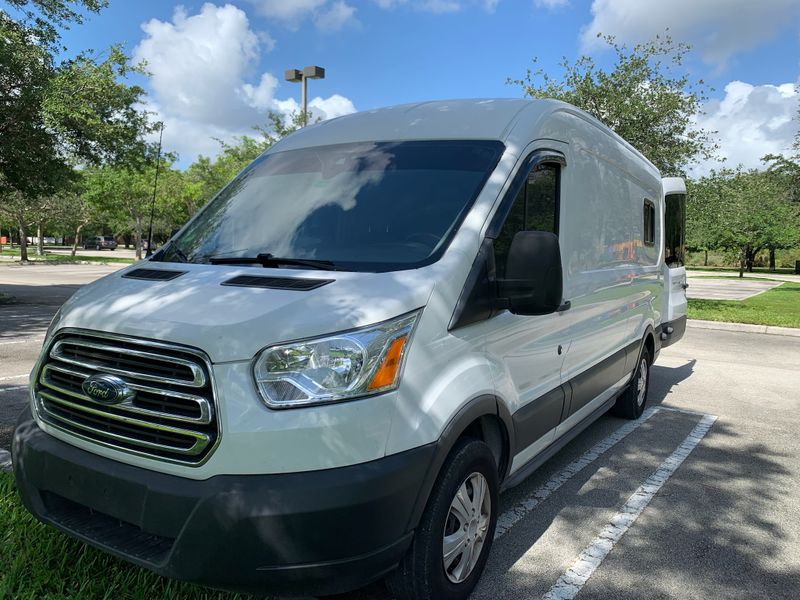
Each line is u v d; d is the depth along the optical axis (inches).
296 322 93.7
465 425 109.2
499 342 125.6
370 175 137.0
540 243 113.7
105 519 104.6
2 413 216.5
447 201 125.2
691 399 283.4
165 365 96.1
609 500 168.2
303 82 687.1
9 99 575.2
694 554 139.6
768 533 150.2
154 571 93.5
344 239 124.3
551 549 140.9
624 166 213.6
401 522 97.3
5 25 555.5
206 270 117.6
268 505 88.0
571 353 165.3
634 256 227.8
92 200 1480.1
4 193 676.1
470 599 120.5
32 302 590.2
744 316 565.0
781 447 215.2
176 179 1562.5
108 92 584.4
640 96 605.3
